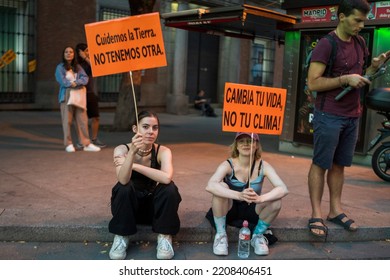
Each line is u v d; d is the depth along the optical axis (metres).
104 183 5.78
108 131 10.55
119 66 3.89
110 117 14.20
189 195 5.39
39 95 14.06
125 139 9.41
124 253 3.89
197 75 18.16
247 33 10.23
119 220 3.84
